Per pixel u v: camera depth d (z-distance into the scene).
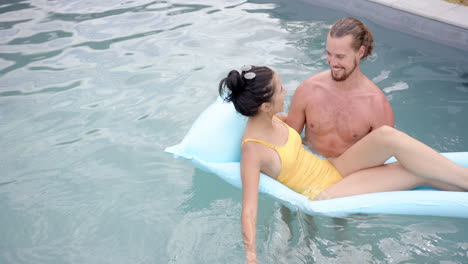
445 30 3.59
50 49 3.70
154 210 2.29
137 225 2.21
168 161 2.62
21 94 3.14
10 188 2.43
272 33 3.87
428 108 2.89
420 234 2.05
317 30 3.89
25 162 2.59
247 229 1.92
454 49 3.53
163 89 3.19
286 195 2.11
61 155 2.65
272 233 2.11
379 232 2.08
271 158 2.14
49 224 2.22
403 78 3.20
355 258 1.97
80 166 2.57
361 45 2.18
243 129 2.39
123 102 3.07
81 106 3.03
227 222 2.20
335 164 2.35
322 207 2.06
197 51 3.63
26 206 2.32
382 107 2.29
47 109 3.00
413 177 2.15
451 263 1.91
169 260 2.02
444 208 2.01
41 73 3.38
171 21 4.14
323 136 2.42
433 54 3.48
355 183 2.18
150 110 2.99
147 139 2.76
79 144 2.72
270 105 2.05
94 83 3.26
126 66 3.45
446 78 3.18
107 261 2.03
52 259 2.05
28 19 4.24
